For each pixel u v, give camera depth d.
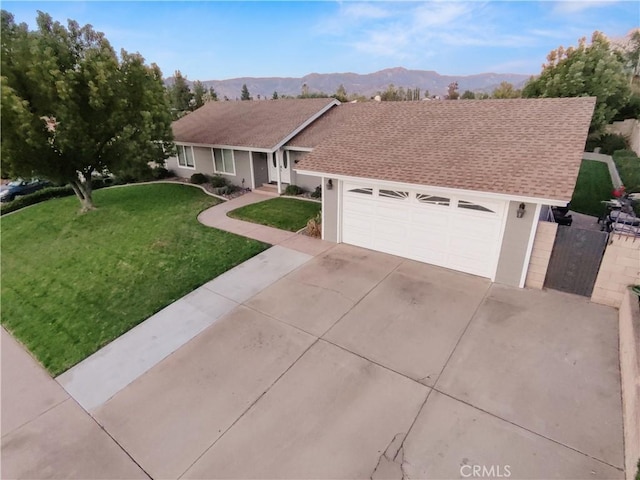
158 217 15.48
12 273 11.64
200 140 19.91
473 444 4.75
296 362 6.51
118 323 8.21
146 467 4.80
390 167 9.89
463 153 9.48
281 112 20.61
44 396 6.27
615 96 27.14
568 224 11.25
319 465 4.62
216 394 5.92
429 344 6.77
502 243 8.50
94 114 14.57
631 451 4.29
